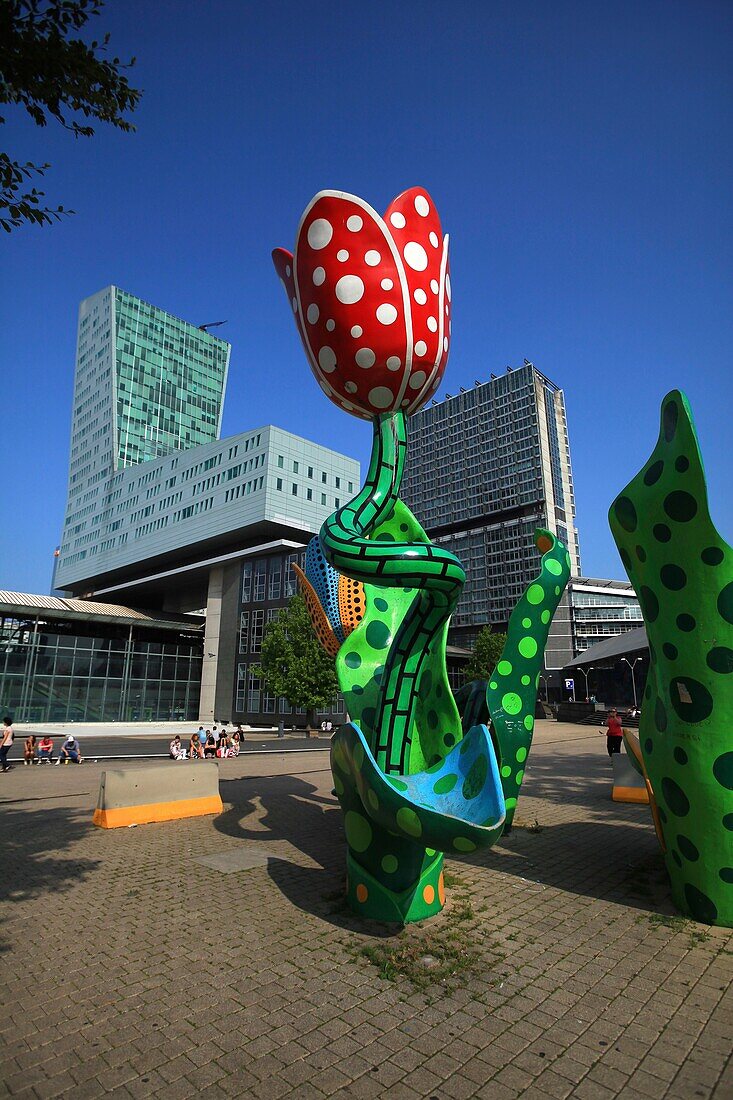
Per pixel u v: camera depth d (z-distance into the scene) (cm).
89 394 9469
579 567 9388
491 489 9675
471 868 668
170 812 913
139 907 545
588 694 4941
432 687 541
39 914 529
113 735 3152
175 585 5562
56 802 1098
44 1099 286
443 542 10006
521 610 603
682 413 479
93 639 4097
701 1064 314
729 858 486
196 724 3906
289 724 3988
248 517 4700
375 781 402
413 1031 343
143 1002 376
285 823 889
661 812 536
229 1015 360
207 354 10312
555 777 1397
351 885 536
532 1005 372
